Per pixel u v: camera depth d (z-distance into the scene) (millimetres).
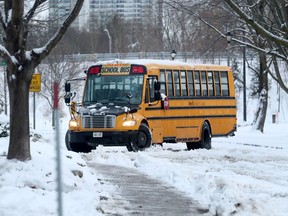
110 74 55375
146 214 24484
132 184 32656
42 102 131500
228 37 62969
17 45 29672
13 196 22734
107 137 52719
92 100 55312
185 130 59562
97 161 45438
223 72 65625
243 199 24688
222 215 24125
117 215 24000
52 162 30047
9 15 29812
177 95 59062
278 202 25469
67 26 30047
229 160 47125
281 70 132875
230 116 66000
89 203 23953
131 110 53406
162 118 56625
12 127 29844
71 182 26875
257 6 58438
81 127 53406
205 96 62750
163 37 142875
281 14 54938
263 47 71312
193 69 61625
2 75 107500
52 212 21922
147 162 41562
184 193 29781
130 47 143000
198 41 93062
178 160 46719
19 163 28484
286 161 46406
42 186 26172
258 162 45656
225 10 66500
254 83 158625
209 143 62969
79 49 136750
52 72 106500
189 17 76375
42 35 70062
